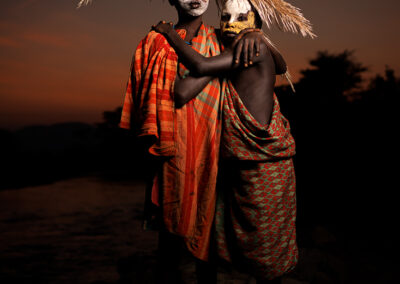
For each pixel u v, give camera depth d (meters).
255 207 2.00
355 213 6.78
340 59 15.22
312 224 6.28
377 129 9.90
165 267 2.14
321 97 12.09
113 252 6.01
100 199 12.56
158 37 2.03
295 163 9.99
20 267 5.34
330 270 3.74
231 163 2.03
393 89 12.60
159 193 2.03
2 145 30.05
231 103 1.95
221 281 3.29
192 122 1.95
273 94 2.02
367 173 8.65
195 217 1.99
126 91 2.11
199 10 2.08
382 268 3.90
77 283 4.62
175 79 1.96
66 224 8.47
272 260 2.03
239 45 1.89
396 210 6.63
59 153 30.83
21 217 9.46
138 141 2.10
